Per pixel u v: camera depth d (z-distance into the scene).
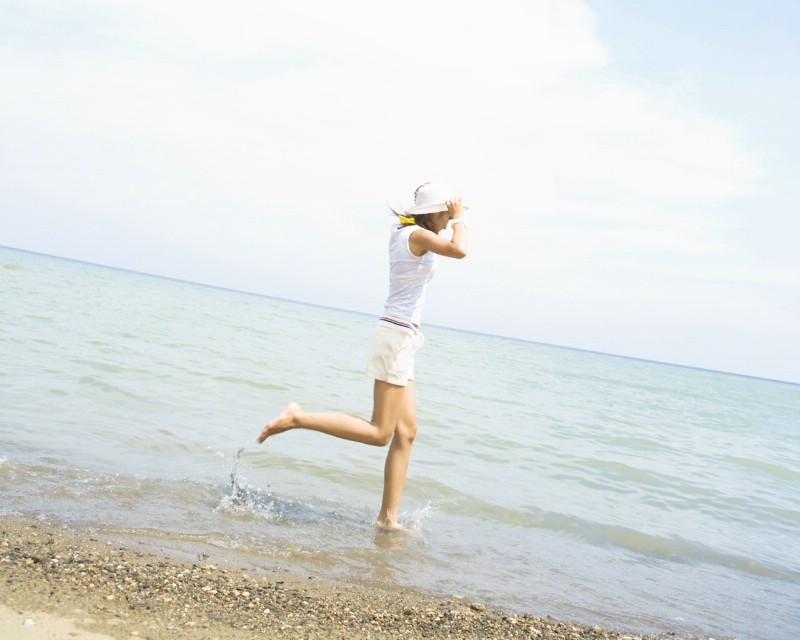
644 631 3.28
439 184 4.16
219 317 26.19
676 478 7.77
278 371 10.99
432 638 2.73
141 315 18.52
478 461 6.89
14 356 7.85
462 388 14.14
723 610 3.78
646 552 4.76
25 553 2.76
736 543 5.36
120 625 2.30
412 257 4.06
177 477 4.48
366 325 55.75
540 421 10.86
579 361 66.38
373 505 4.75
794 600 4.17
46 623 2.21
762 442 13.85
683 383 49.00
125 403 6.45
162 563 2.96
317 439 6.51
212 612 2.56
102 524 3.36
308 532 3.89
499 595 3.44
